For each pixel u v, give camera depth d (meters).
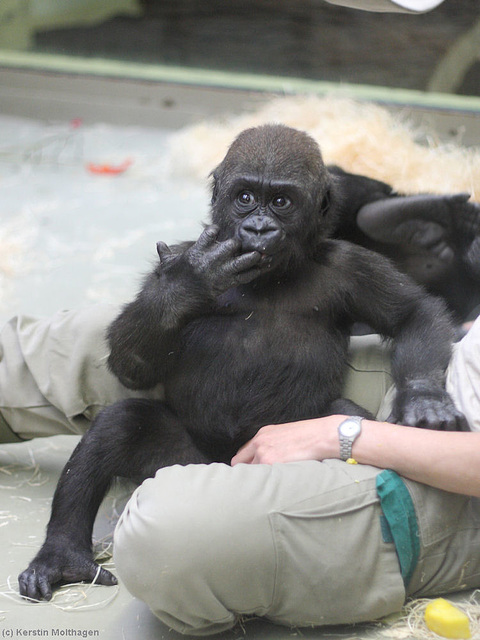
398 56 9.52
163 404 3.88
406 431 3.13
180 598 2.90
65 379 4.06
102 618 3.22
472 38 9.12
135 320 3.63
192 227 7.63
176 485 2.98
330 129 6.93
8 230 7.49
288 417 3.74
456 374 3.46
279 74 10.27
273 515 2.93
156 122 10.57
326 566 2.97
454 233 4.80
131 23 10.58
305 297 3.82
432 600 3.21
